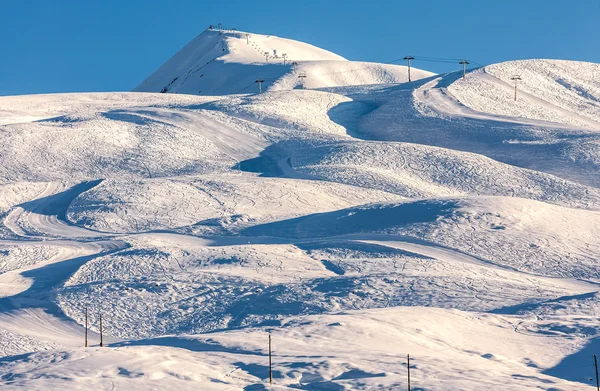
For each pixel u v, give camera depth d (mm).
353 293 177625
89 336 164375
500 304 168750
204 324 166750
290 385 100750
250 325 162250
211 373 104750
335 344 123938
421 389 95812
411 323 139750
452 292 177250
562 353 129000
